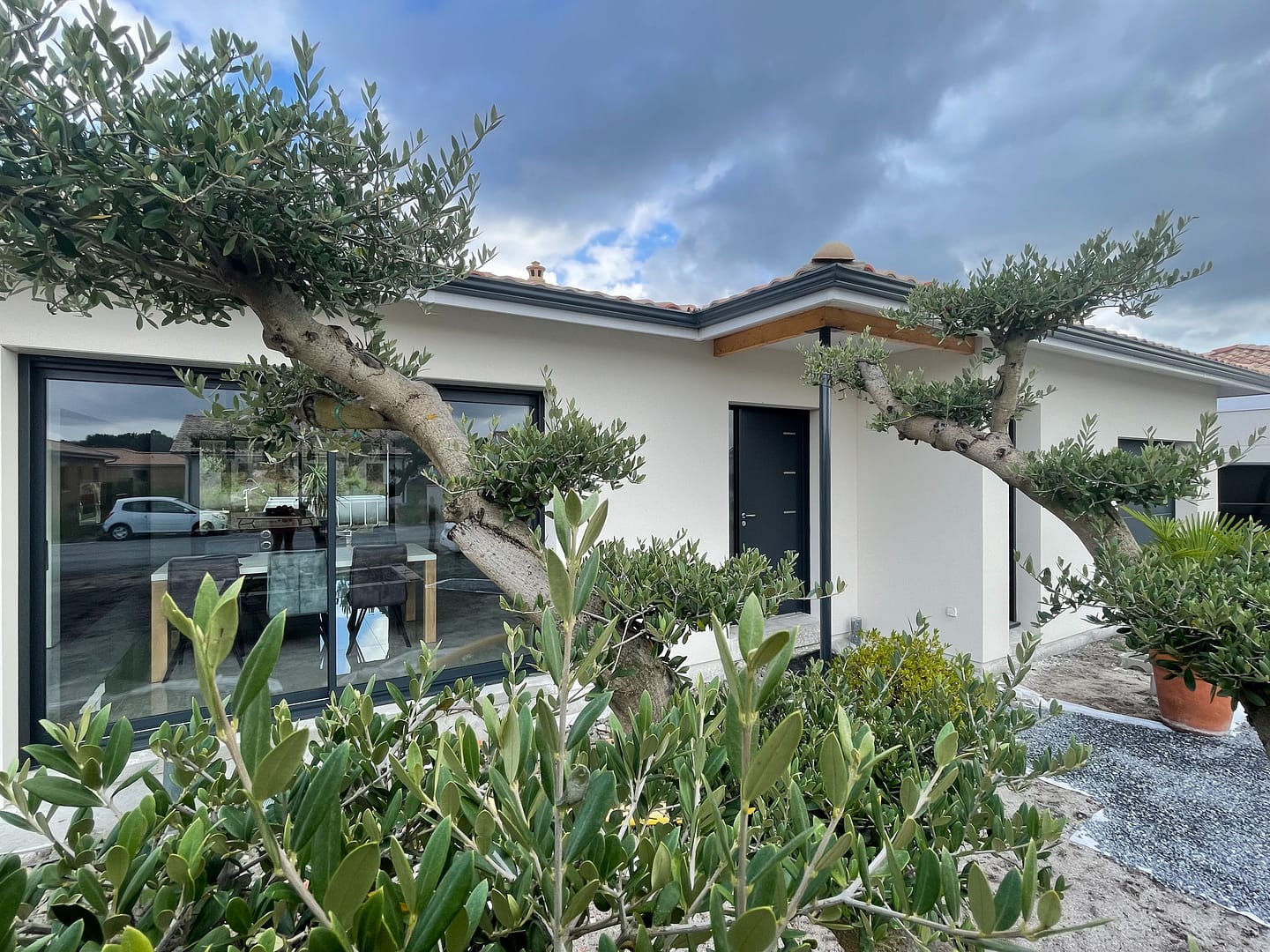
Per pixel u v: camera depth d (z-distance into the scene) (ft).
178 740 3.97
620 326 14.14
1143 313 7.66
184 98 4.14
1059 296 7.68
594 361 15.14
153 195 3.94
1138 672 17.62
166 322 5.53
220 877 3.32
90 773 3.41
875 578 19.27
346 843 3.04
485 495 5.75
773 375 18.52
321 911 1.81
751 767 1.91
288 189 4.34
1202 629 5.25
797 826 3.22
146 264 4.56
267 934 2.05
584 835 2.57
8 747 9.74
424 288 6.39
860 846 3.16
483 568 5.54
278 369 6.55
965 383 9.11
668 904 2.54
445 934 2.08
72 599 10.65
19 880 2.25
